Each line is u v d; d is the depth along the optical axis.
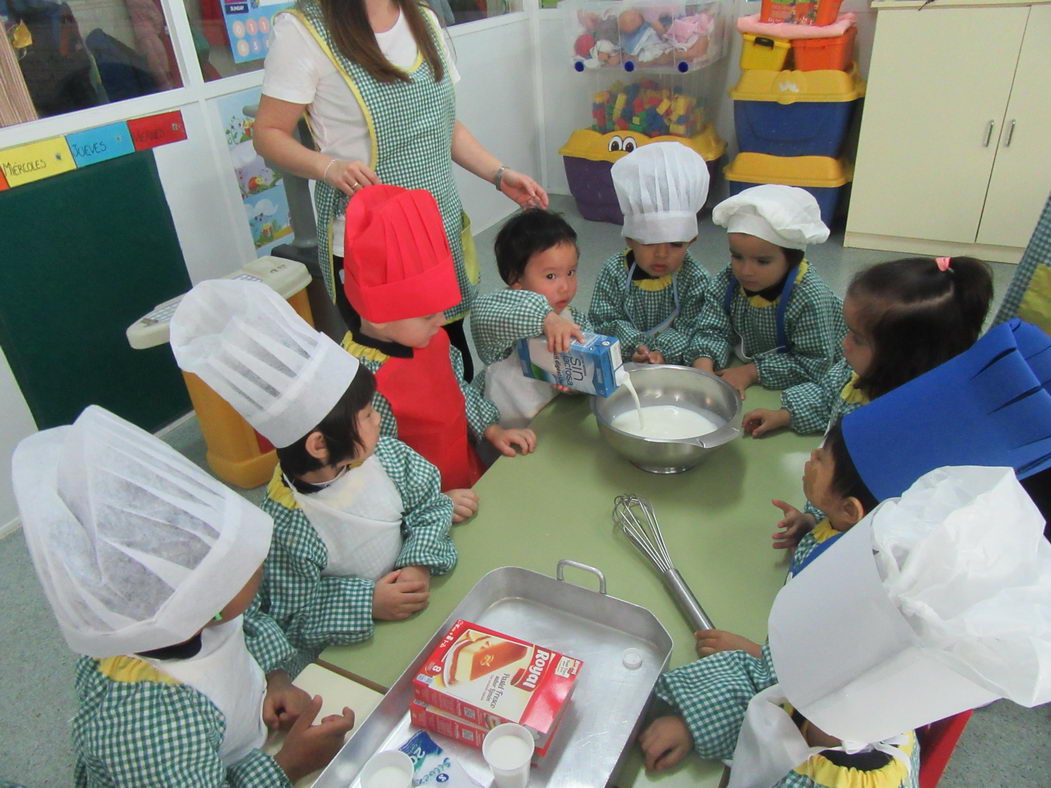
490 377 1.34
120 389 2.09
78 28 1.79
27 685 1.47
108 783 0.74
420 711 0.73
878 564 0.45
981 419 0.68
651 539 0.96
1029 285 1.08
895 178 2.86
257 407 0.83
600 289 1.58
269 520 0.70
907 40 2.61
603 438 1.19
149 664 0.69
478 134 3.35
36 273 1.82
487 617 0.87
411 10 1.47
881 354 0.99
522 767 0.64
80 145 1.83
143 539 0.59
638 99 3.28
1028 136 2.59
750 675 0.74
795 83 2.85
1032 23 2.43
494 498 1.07
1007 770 1.22
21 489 0.59
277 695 0.84
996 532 0.43
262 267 1.97
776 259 1.30
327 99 1.44
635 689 0.77
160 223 2.06
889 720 0.48
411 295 1.03
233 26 2.14
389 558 0.98
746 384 1.34
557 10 3.45
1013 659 0.39
